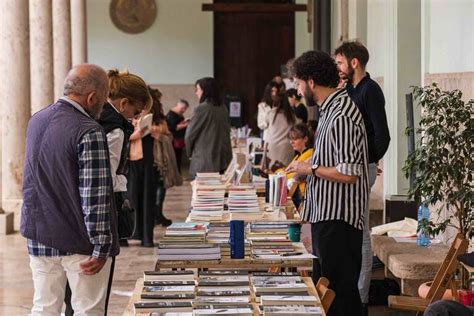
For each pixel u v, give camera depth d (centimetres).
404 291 809
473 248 771
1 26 1413
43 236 546
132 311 494
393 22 1148
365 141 631
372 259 838
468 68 810
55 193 543
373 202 1221
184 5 2692
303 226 742
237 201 856
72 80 554
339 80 640
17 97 1412
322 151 630
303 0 2744
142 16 2678
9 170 1408
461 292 696
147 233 1230
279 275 553
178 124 2283
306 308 481
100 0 2672
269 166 1333
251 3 2734
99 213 538
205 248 638
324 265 638
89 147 537
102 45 2678
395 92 1145
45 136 545
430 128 716
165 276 545
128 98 622
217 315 470
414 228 931
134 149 1197
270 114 1342
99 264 541
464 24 819
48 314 558
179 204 1752
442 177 707
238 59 2764
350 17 1556
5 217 1360
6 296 959
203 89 1324
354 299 638
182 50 2700
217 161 1330
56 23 1792
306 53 636
